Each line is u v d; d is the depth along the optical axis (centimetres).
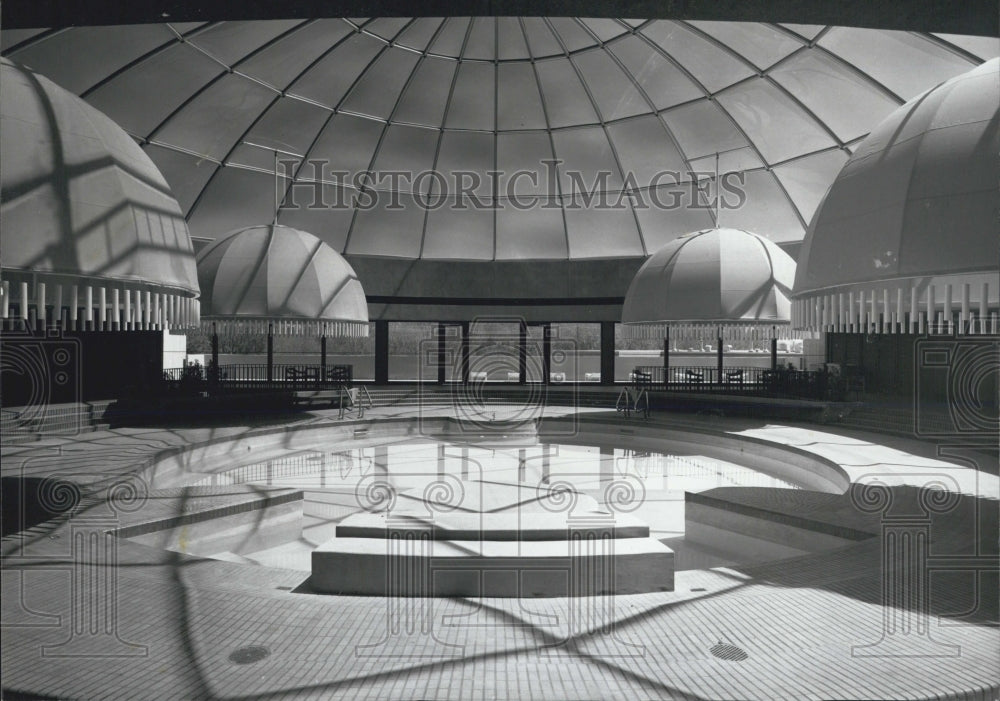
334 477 1579
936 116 743
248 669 485
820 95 2272
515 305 3203
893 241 746
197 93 2328
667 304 2153
